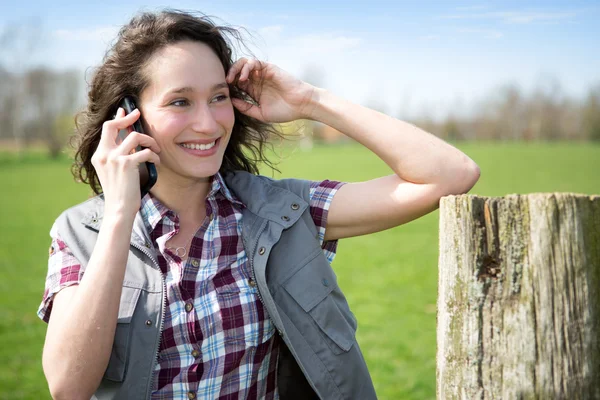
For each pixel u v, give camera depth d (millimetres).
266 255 1975
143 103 2014
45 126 55750
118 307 1751
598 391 1415
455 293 1552
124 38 2049
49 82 56938
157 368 1860
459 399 1542
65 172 34750
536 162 34750
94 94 2160
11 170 36594
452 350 1559
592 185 23219
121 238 1794
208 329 1889
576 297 1415
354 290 8656
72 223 1974
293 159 40625
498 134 67750
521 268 1458
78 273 1866
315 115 2240
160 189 2047
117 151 1898
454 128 69250
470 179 2014
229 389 1922
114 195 1851
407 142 2049
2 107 57438
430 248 12125
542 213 1431
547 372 1428
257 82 2293
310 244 2055
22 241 13164
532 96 66188
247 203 2115
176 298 1895
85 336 1695
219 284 1948
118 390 1816
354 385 2018
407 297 8164
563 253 1420
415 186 2037
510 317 1466
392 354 5836
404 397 4789
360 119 2131
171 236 1976
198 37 2020
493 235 1496
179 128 1949
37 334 6652
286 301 1994
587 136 63375
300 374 2072
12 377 5328
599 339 1421
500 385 1476
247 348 1932
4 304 7926
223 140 2049
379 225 2111
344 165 34594
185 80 1939
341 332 2027
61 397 1713
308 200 2135
